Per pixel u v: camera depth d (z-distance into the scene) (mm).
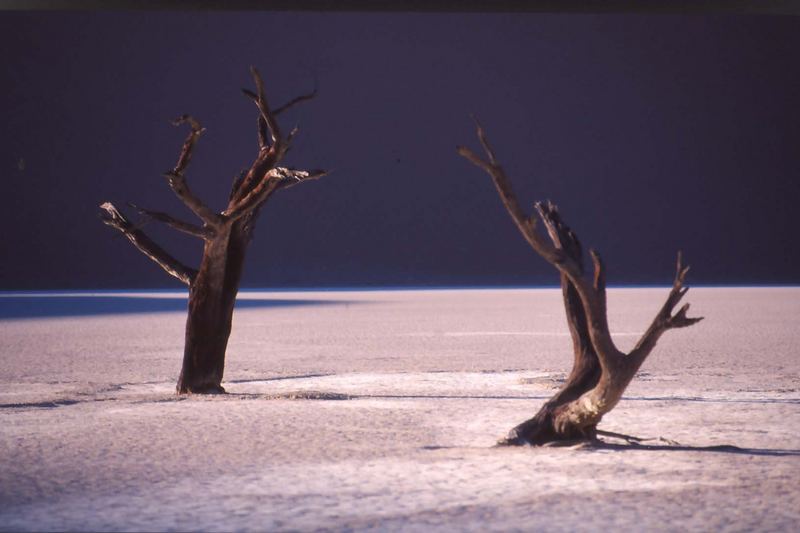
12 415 39625
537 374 56750
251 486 26250
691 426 37125
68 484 26562
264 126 47812
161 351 72500
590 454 30531
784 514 22906
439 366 61469
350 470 28281
